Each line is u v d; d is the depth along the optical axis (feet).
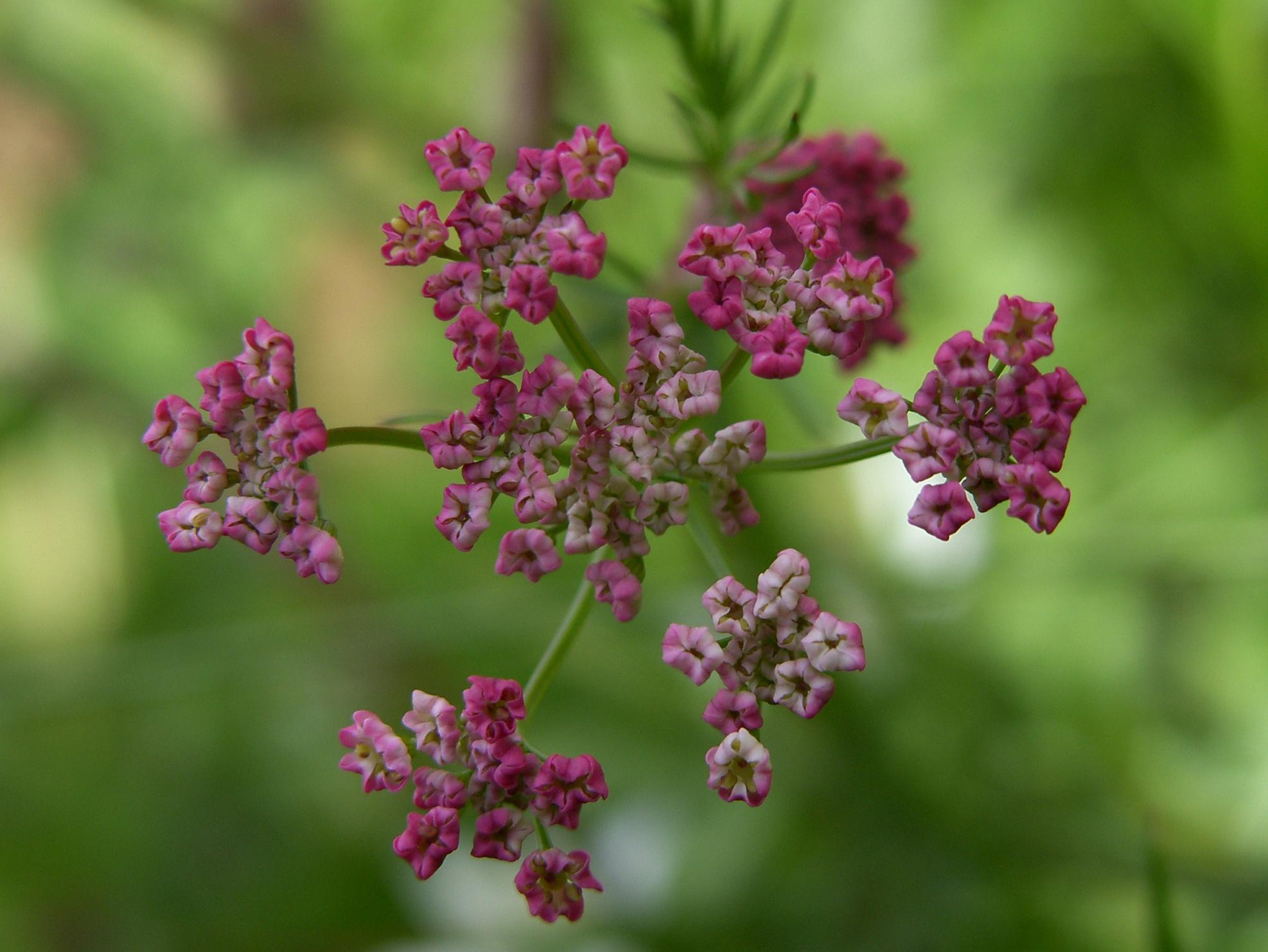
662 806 0.56
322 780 0.62
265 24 0.55
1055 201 0.62
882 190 0.43
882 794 0.51
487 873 0.59
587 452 0.37
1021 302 0.36
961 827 0.51
